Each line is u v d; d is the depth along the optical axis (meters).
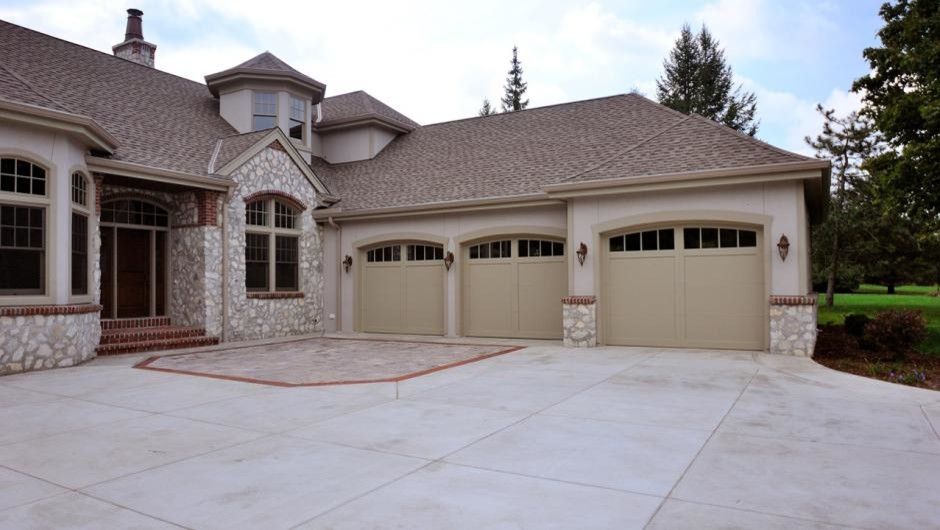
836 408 7.11
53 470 4.99
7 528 3.79
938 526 3.71
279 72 17.95
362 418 6.77
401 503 4.16
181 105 17.78
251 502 4.21
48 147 10.68
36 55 15.22
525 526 3.75
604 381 9.02
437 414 6.94
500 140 18.70
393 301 17.39
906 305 29.11
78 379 9.52
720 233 12.56
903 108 15.16
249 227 15.72
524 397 7.88
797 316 11.44
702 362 10.76
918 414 6.79
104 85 16.03
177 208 15.02
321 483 4.60
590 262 13.50
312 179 17.59
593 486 4.48
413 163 19.17
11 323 10.02
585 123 17.81
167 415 7.01
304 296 17.34
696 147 13.25
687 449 5.44
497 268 15.84
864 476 4.67
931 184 14.82
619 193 12.98
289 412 7.12
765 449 5.43
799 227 11.62
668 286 12.99
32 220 10.53
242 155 15.26
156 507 4.13
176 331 13.88
